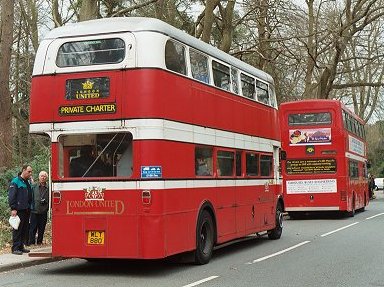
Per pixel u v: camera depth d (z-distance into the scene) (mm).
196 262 12102
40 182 14922
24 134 33938
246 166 15094
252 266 11898
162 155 10641
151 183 10508
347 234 18781
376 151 85250
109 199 10766
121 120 10664
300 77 41875
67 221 11000
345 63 45125
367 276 10531
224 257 13484
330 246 15461
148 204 10500
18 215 13328
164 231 10578
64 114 11031
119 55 10844
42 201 14844
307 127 25641
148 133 10539
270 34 29359
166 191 10703
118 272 11383
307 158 25547
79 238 10906
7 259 12602
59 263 13023
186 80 11727
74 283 10094
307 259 12898
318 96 39094
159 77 10695
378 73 53094
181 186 11273
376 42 42531
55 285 9914
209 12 23922
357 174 29641
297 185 25578
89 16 19391
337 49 35156
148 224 10492
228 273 10969
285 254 13867
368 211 32688
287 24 26484
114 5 27125
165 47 11000
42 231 15000
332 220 25484
